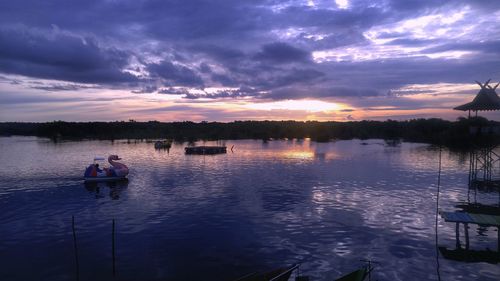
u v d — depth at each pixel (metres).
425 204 33.38
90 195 38.69
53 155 83.69
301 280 16.88
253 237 24.39
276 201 34.75
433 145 111.38
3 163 67.88
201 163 67.06
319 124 184.50
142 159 74.56
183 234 25.17
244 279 16.52
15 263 20.52
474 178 44.69
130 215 30.30
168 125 194.88
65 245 23.30
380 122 181.00
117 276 18.78
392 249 22.06
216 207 32.59
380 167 59.75
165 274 19.00
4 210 32.34
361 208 31.81
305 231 25.52
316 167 60.25
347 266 19.67
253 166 62.16
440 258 20.70
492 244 22.83
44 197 37.84
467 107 41.94
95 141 140.62
